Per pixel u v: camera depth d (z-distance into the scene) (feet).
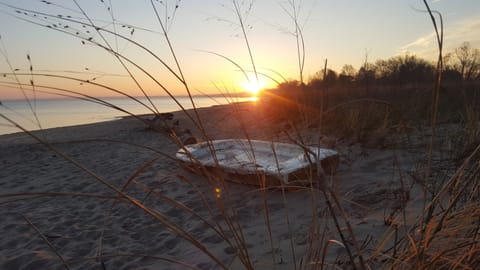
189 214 12.75
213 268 8.40
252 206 12.56
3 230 12.65
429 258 4.50
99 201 15.48
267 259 8.21
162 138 37.52
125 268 9.20
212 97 5.97
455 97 19.43
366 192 11.75
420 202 9.25
